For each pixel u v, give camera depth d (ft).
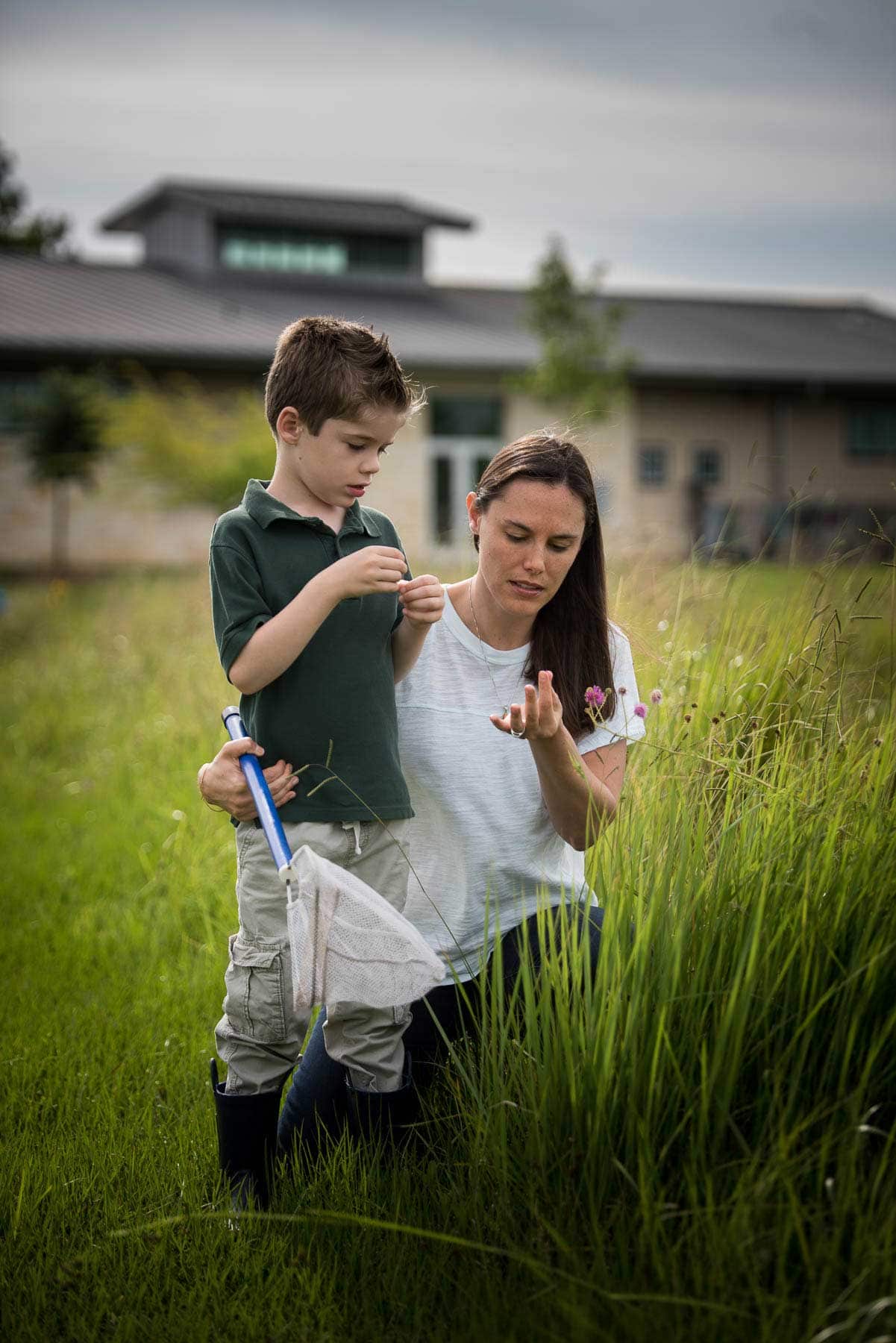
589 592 9.41
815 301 123.44
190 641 29.37
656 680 11.63
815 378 91.45
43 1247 7.98
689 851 8.10
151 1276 7.61
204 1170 9.04
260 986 8.52
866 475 96.53
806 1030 7.37
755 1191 6.61
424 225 101.76
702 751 9.35
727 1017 7.04
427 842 9.55
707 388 92.99
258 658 8.02
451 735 9.43
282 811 8.52
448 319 96.12
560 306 84.84
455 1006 9.41
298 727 8.52
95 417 72.64
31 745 26.30
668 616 13.35
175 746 21.98
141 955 14.30
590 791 8.59
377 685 8.73
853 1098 6.88
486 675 9.54
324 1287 7.48
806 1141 7.14
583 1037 7.43
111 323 81.10
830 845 7.98
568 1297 6.55
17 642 39.14
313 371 8.21
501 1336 6.59
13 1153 9.27
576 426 9.77
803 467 95.09
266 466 71.31
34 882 17.33
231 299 91.20
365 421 8.27
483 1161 7.73
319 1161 8.73
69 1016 12.32
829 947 7.41
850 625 11.51
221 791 8.39
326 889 7.33
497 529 8.76
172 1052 11.32
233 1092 8.68
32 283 88.69
